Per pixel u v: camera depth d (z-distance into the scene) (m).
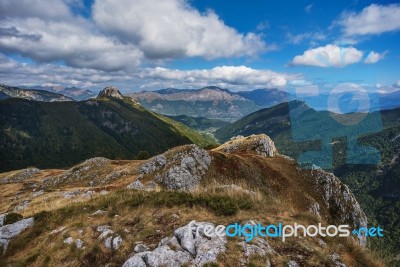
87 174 69.69
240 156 62.88
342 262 10.99
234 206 14.74
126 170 60.97
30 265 12.81
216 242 11.33
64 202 22.91
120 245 12.08
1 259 14.51
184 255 10.76
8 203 54.41
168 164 55.12
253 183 53.81
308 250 11.36
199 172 53.56
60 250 12.98
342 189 60.06
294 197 53.91
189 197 16.20
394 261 11.74
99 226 14.06
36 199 43.62
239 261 10.47
